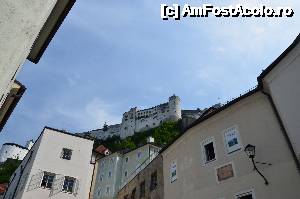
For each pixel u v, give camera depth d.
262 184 10.77
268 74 11.75
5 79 1.75
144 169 21.23
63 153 21.30
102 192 51.16
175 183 15.78
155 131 84.62
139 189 20.92
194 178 14.02
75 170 20.78
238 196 11.43
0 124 12.07
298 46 10.43
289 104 10.48
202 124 14.95
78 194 19.78
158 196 17.39
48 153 20.59
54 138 21.61
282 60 11.06
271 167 10.84
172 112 91.12
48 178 19.62
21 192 18.45
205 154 14.15
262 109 12.34
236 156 12.37
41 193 18.59
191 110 95.94
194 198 13.43
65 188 19.77
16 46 1.82
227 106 13.58
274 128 11.51
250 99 12.92
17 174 23.44
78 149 21.97
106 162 55.72
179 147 16.64
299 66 10.31
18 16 1.84
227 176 12.28
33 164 19.55
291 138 10.20
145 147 50.28
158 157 19.31
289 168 10.29
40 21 2.02
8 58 1.76
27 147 93.62
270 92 11.71
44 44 5.73
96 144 92.94
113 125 101.88
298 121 9.96
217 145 13.59
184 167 15.34
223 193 12.05
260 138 11.80
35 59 6.11
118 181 50.97
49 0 2.14
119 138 95.12
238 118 13.22
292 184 9.95
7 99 10.78
